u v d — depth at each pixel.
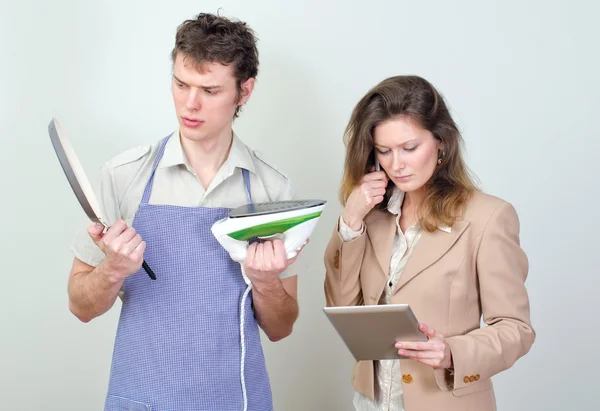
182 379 1.50
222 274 1.54
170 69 2.32
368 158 1.77
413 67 2.47
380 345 1.53
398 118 1.60
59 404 2.33
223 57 1.46
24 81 2.23
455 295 1.64
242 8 2.35
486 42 2.50
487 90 2.52
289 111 2.41
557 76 2.54
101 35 2.26
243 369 1.54
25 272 2.28
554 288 2.60
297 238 1.46
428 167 1.64
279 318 1.61
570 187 2.58
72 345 2.32
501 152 2.54
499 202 1.67
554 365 2.62
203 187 1.60
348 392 2.53
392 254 1.74
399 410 1.70
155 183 1.58
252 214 1.39
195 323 1.52
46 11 2.22
